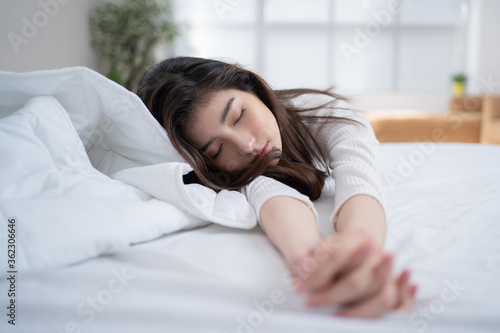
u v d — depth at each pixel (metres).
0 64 1.92
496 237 0.67
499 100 3.36
